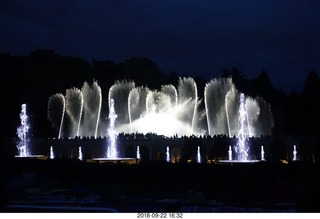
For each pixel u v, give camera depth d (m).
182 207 34.03
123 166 58.75
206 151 106.12
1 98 152.88
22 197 36.62
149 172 57.44
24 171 52.41
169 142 110.75
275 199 35.03
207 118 164.12
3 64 162.25
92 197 42.16
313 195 21.80
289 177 49.84
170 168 57.41
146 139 111.44
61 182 56.47
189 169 56.75
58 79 167.75
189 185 55.47
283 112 154.12
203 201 38.22
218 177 55.19
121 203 38.72
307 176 50.47
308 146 101.62
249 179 36.72
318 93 147.62
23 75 161.75
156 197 47.12
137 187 55.25
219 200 41.97
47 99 157.25
